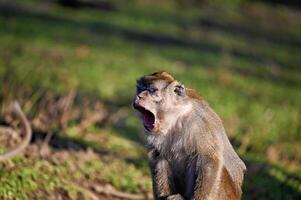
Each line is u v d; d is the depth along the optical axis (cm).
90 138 2239
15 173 1684
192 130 1415
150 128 1438
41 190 1680
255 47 5319
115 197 1822
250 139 2673
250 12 6806
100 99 2989
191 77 3806
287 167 2448
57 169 1806
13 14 4772
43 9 5178
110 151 2161
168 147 1442
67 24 4766
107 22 5094
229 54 4797
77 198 1723
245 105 3409
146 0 6303
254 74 4338
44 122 2152
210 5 6731
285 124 3203
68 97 2345
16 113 1902
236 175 1432
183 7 6425
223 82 3838
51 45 4003
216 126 1430
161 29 5228
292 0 7500
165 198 1421
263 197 2031
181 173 1451
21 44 3872
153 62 4072
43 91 2641
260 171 2252
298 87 4241
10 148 1825
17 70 3084
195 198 1370
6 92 2233
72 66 3547
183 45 4812
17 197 1600
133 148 2302
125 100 3119
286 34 6206
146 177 2002
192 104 1438
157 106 1435
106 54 4053
